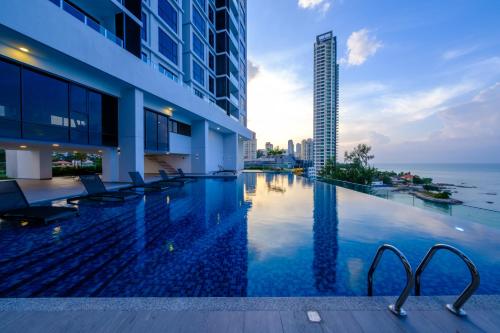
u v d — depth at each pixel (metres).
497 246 4.34
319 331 1.60
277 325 1.65
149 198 8.89
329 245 4.28
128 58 11.40
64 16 8.25
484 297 2.01
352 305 1.88
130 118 12.15
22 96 7.97
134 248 3.95
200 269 3.23
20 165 16.36
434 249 2.16
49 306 1.83
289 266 3.39
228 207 7.48
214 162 26.61
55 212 5.24
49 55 8.40
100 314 1.75
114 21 11.87
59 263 3.33
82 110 10.23
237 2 33.34
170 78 15.39
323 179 16.11
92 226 5.12
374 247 4.24
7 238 4.29
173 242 4.28
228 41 27.92
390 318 1.75
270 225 5.54
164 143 16.53
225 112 26.48
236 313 1.77
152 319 1.70
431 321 1.72
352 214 6.83
